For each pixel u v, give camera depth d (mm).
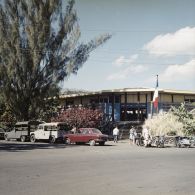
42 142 41312
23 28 47562
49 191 10727
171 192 10898
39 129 41250
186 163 18344
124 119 52344
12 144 36188
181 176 13984
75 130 39875
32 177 13344
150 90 50562
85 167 16453
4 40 47125
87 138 35219
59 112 51250
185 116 40750
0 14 47281
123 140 44219
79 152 25391
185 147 33656
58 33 48062
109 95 52844
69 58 48125
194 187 11719
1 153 24328
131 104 52406
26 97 47250
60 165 17172
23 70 47031
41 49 47094
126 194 10484
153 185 12000
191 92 52188
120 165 17328
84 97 56875
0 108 53312
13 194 10258
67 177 13414
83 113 46000
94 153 24422
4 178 13086
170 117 41750
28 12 47406
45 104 48969
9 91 47031
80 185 11797
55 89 47375
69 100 59344
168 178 13477
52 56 47750
